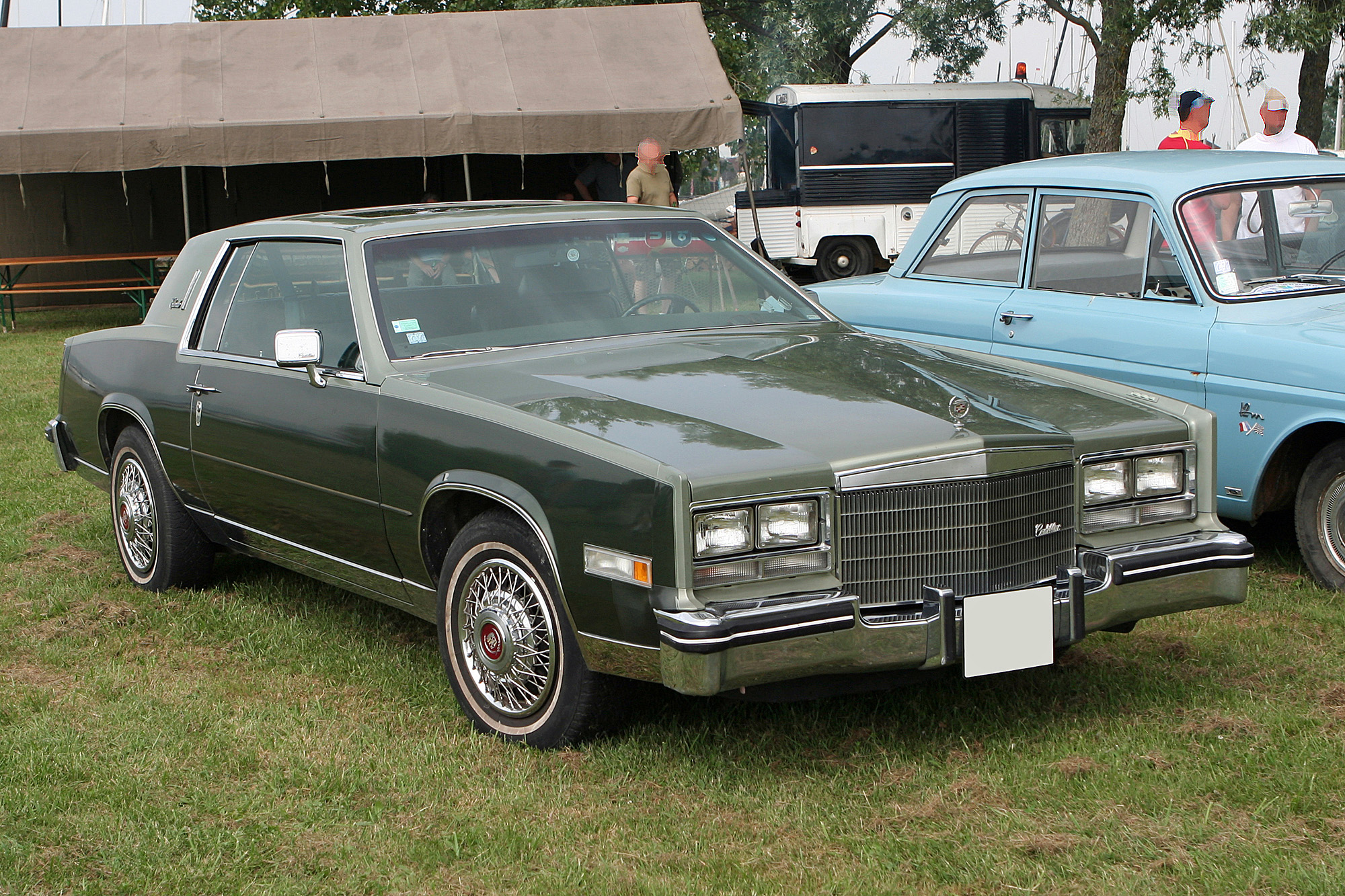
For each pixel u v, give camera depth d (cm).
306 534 453
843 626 321
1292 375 484
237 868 301
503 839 312
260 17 3434
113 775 354
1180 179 544
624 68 1773
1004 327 590
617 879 292
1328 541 502
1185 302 529
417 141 1688
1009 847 302
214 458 487
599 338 436
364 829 321
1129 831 307
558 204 496
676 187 2153
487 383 389
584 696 352
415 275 436
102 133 1623
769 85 2912
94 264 2041
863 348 435
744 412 354
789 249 2014
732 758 357
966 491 339
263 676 439
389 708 406
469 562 378
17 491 736
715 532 315
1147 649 443
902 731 374
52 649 470
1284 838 303
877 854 300
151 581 548
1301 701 389
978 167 2017
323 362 436
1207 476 387
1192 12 1552
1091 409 384
